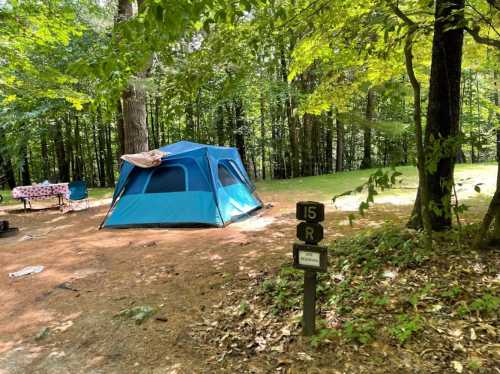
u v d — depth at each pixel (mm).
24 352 2898
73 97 9133
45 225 8164
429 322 2648
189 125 18875
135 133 9719
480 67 7133
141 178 7438
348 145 22641
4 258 5543
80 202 11234
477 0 4277
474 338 2412
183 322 3217
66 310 3602
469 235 3877
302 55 5262
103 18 11172
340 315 2963
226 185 7742
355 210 7297
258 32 3609
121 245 5859
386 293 3145
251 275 4086
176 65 3982
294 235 5758
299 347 2643
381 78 5828
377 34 4375
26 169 21984
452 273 3229
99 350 2873
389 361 2342
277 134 19641
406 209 7066
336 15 4086
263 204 8945
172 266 4660
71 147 21844
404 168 14086
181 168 7316
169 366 2605
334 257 4141
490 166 13766
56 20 7488
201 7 2229
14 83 8938
